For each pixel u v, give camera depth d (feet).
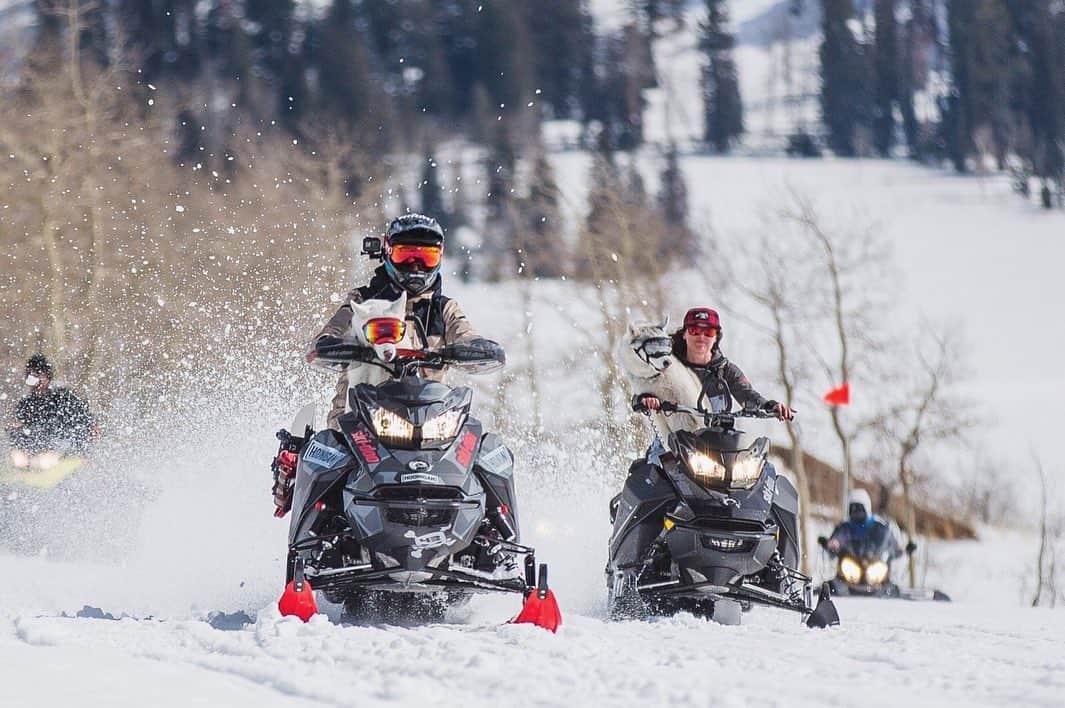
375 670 50.83
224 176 460.55
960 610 115.24
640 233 348.79
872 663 57.41
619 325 322.75
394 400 72.74
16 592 91.50
